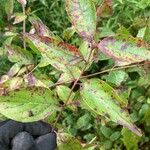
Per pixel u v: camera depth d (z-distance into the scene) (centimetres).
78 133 64
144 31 36
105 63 63
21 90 25
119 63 29
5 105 24
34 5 79
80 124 62
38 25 32
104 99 25
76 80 27
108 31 42
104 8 31
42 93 25
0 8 73
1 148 25
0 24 72
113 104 24
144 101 61
